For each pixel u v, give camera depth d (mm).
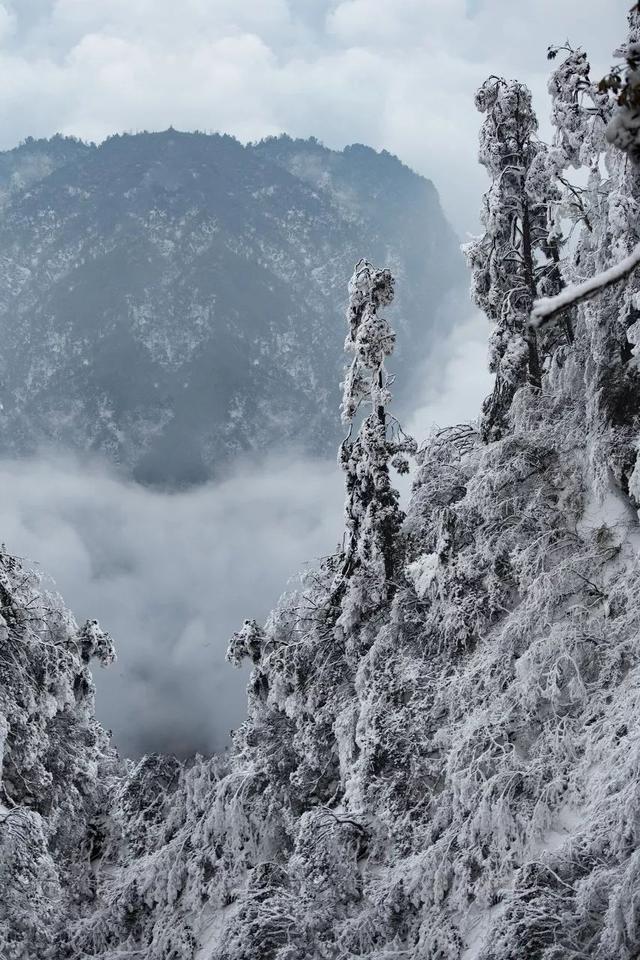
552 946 18984
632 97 4543
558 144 30125
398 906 24969
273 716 36812
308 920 26203
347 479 35469
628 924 18094
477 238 35500
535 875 20844
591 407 29125
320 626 36062
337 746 33594
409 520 36031
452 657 29922
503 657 27188
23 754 34188
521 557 28141
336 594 36250
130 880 32594
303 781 33344
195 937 30422
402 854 27344
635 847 19891
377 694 30594
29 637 35938
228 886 31406
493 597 29172
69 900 34125
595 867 20203
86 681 38969
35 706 34750
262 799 33062
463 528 31375
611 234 28781
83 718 39438
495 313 35406
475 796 24312
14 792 34344
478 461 33250
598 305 29109
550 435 30719
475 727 25578
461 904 23188
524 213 33656
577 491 29234
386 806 28484
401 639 31875
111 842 37656
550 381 31828
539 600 26594
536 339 33781
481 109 34469
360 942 25047
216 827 32594
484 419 37188
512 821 23078
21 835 30844
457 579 30125
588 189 29672
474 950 22078
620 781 21250
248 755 36281
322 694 34531
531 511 29484
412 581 33344
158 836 37094
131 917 32031
